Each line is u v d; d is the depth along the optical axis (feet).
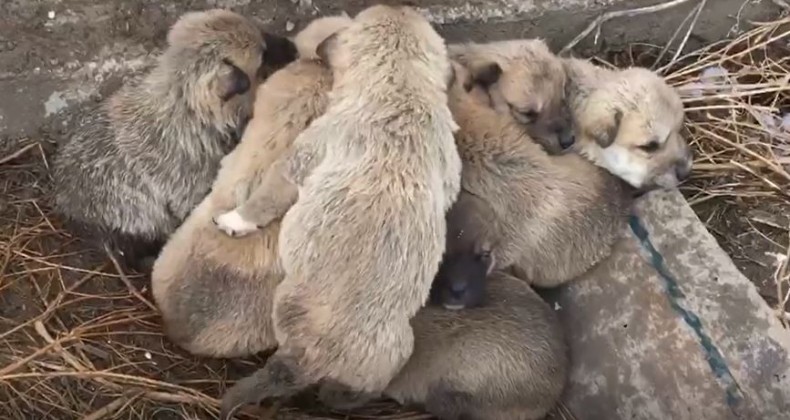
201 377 3.12
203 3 3.35
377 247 2.74
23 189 3.36
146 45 3.34
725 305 3.21
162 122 3.15
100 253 3.29
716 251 3.29
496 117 3.18
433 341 3.04
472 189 3.12
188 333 2.99
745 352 3.15
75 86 3.34
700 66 3.83
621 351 3.22
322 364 2.79
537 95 3.29
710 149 3.69
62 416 2.98
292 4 3.43
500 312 3.06
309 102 2.98
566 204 3.17
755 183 3.61
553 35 3.70
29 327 3.10
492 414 3.07
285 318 2.80
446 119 2.93
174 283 2.96
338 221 2.76
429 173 2.84
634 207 3.37
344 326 2.75
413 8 3.37
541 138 3.34
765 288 3.39
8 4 3.22
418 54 2.91
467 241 3.08
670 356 3.18
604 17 3.69
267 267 2.93
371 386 2.86
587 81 3.42
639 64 3.84
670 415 3.14
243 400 2.84
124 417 3.00
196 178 3.23
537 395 3.06
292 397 3.14
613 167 3.35
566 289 3.31
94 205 3.20
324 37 3.18
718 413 3.11
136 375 3.08
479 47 3.40
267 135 2.97
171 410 3.04
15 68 3.26
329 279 2.76
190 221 3.04
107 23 3.30
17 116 3.36
